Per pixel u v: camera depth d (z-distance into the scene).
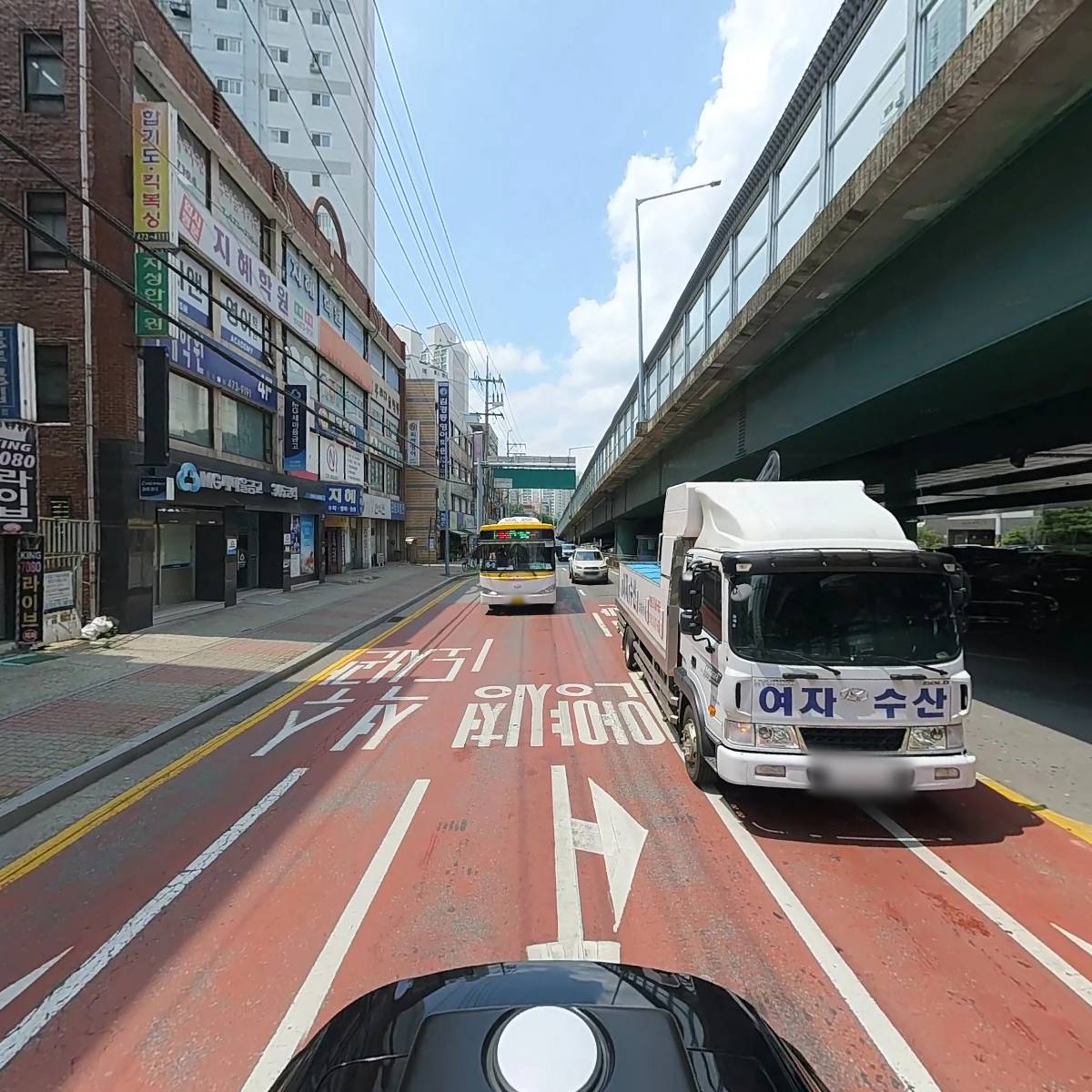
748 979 3.40
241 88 49.00
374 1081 1.58
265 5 51.91
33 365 11.77
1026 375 8.04
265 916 4.01
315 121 53.75
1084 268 5.80
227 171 19.28
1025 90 5.56
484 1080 1.45
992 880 4.43
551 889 4.29
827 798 5.81
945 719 4.98
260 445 22.27
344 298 31.30
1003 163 6.61
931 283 7.87
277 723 8.33
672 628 7.36
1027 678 10.81
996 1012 3.17
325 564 31.23
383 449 41.06
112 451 14.02
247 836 5.13
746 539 5.52
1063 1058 2.88
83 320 13.72
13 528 11.56
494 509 88.06
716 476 18.59
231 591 19.42
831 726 4.95
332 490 28.56
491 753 7.08
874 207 7.44
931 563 5.17
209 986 3.38
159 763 6.88
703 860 4.69
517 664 12.16
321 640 14.19
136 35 14.88
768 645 5.07
